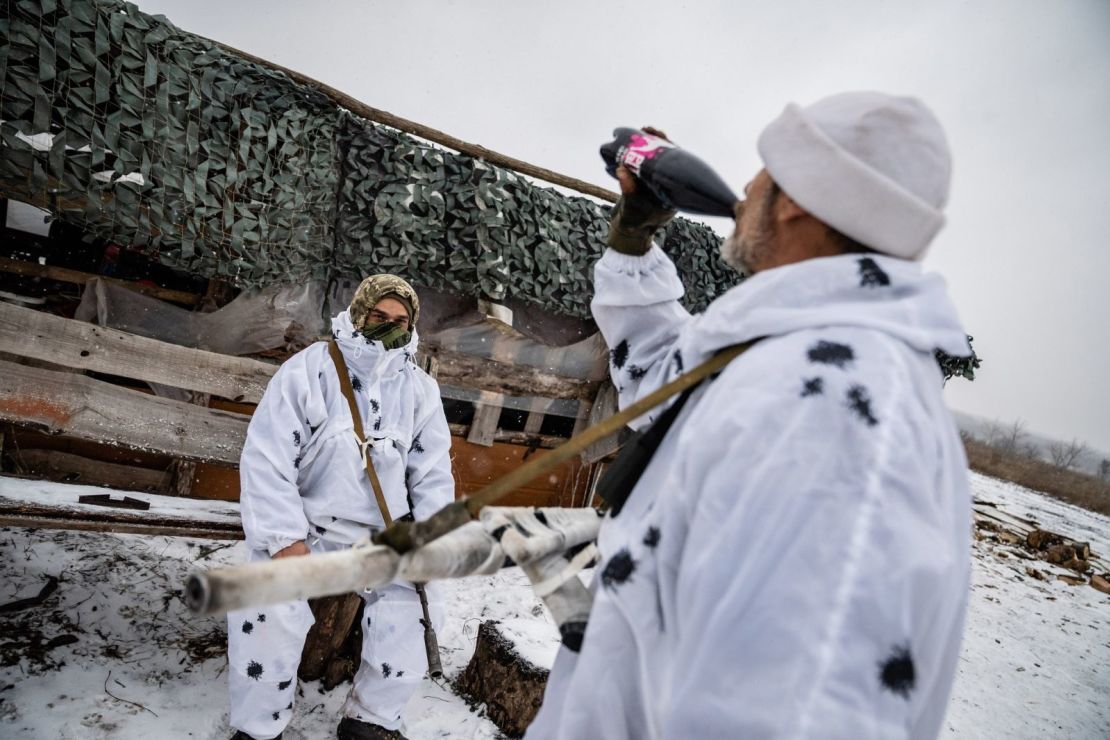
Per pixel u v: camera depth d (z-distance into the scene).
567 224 4.38
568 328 4.79
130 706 2.75
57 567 3.63
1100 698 5.33
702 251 4.95
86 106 2.84
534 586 1.09
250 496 2.61
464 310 4.44
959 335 0.88
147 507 3.24
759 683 0.70
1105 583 9.98
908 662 0.69
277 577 0.72
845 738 0.65
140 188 3.04
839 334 0.83
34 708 2.61
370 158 3.72
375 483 2.72
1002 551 10.67
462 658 3.62
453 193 3.96
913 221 0.88
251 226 3.35
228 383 3.47
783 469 0.75
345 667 3.21
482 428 4.67
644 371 1.35
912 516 0.73
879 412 0.76
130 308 3.47
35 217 4.23
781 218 0.98
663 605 0.86
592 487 5.39
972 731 4.17
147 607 3.49
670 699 0.77
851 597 0.69
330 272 3.79
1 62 2.66
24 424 3.01
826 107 0.95
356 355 2.85
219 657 3.22
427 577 0.92
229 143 3.22
